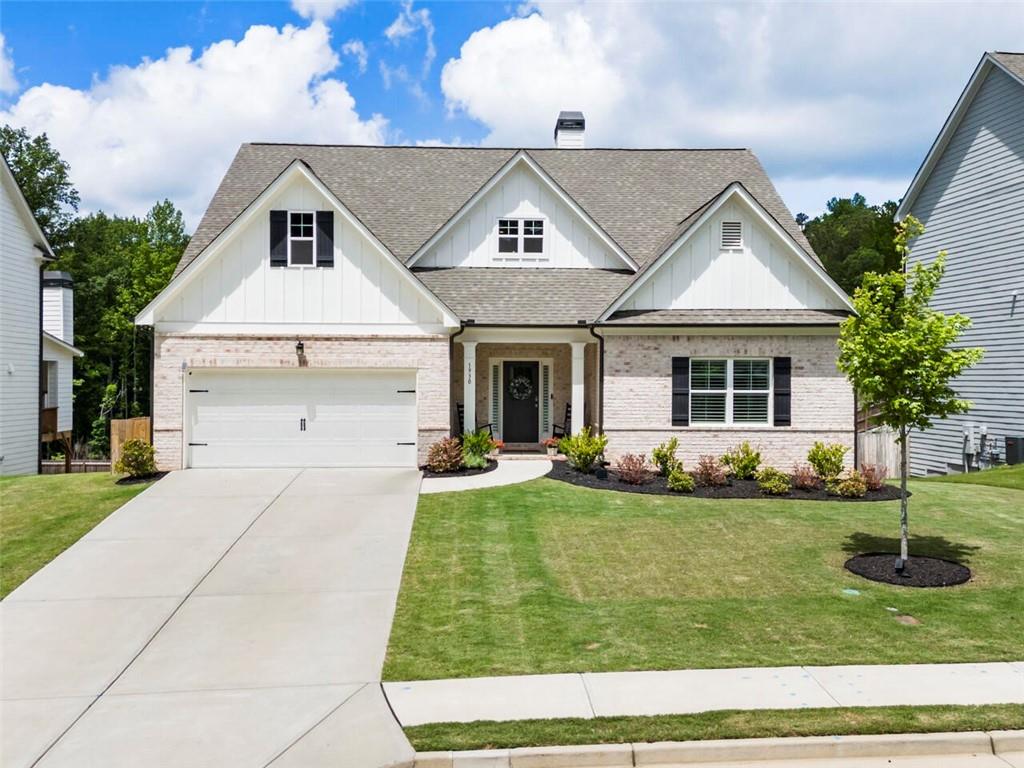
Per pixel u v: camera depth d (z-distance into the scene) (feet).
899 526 44.01
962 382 77.61
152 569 36.83
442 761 20.53
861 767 20.42
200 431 58.95
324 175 76.07
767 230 62.59
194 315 58.23
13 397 79.66
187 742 21.61
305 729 22.21
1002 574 35.17
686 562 37.32
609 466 61.36
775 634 28.53
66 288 99.14
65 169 177.78
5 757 20.95
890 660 26.20
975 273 76.48
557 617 30.42
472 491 52.31
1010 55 72.95
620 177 78.48
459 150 81.15
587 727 21.81
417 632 29.27
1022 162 70.13
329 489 52.54
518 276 66.95
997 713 22.36
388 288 59.31
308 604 32.35
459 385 67.92
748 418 62.54
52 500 49.73
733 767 20.56
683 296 62.28
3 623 30.58
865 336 34.81
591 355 67.56
